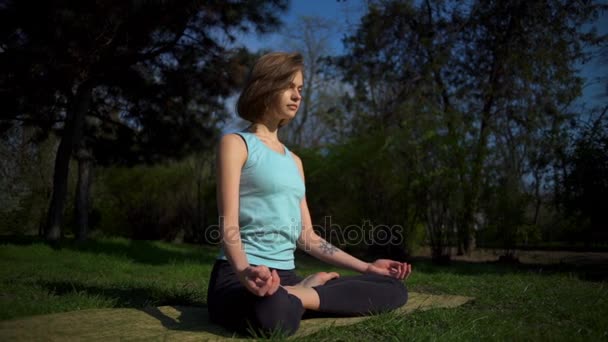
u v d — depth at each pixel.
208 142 10.65
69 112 9.76
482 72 12.77
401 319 1.95
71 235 15.39
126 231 15.38
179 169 15.02
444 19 13.07
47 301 2.39
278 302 1.61
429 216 9.22
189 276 4.94
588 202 7.84
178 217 15.05
